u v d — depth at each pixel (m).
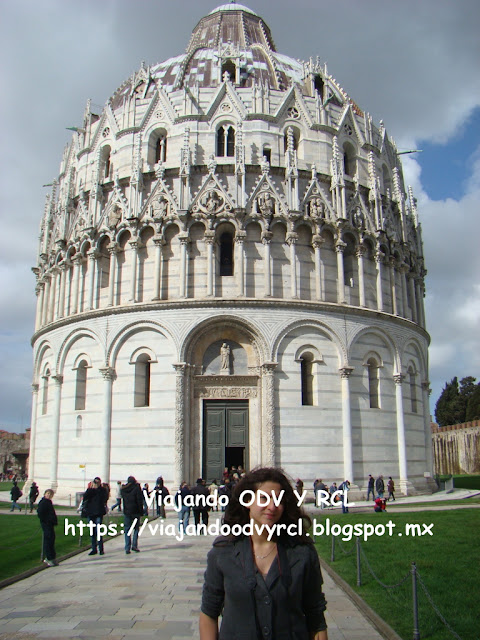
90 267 53.56
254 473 6.86
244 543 6.65
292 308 49.38
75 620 14.16
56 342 55.34
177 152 53.78
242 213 49.97
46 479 54.47
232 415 48.59
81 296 54.75
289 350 48.94
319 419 48.44
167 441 47.12
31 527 33.16
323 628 6.63
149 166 54.09
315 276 51.41
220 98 54.38
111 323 50.72
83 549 25.81
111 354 50.25
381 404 52.19
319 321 49.94
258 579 6.32
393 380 54.00
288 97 55.31
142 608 15.36
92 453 49.59
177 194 51.81
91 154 59.09
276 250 50.97
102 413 49.41
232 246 52.22
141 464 47.34
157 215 51.00
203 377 48.62
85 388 53.16
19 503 52.38
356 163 57.88
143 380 49.91
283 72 60.88
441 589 17.25
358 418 50.12
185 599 16.36
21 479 134.12
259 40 66.75
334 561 22.67
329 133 56.12
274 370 48.06
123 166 55.31
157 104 55.62
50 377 56.91
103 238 53.69
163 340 49.03
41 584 18.55
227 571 6.43
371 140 59.44
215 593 6.56
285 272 50.75
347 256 54.31
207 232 49.94
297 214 50.91
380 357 53.16
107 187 55.22
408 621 14.02
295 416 47.88
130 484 25.28
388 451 51.66
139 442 47.84
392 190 61.84
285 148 54.59
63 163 63.75
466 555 22.75
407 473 52.84
